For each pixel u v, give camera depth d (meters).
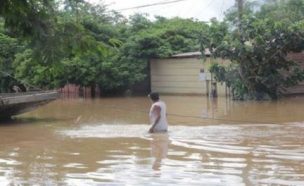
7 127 18.11
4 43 20.83
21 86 28.94
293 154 11.39
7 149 13.20
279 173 9.54
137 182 9.04
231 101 26.92
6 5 4.61
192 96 31.64
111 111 23.44
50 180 9.45
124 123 18.41
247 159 10.92
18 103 19.47
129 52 34.56
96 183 9.08
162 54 33.78
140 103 27.80
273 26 26.38
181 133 14.99
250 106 23.66
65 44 4.77
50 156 11.98
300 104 24.05
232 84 27.38
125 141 13.88
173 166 10.37
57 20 4.79
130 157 11.51
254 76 26.75
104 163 10.90
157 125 15.35
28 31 4.73
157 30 36.81
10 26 4.79
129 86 35.72
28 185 9.09
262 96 26.95
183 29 37.00
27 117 21.61
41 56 4.82
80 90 35.16
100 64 33.75
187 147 12.60
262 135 14.30
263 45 26.39
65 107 26.09
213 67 27.61
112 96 34.34
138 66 34.56
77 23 4.89
